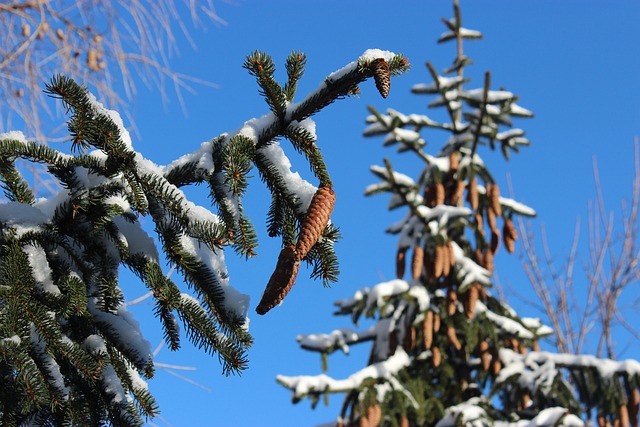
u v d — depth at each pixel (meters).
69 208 2.29
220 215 2.35
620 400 2.18
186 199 2.32
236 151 2.29
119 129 2.34
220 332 2.40
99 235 2.34
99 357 2.23
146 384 2.39
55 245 2.27
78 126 2.15
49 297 2.14
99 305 2.32
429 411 2.18
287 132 2.49
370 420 2.06
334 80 2.47
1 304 2.11
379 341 2.30
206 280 2.41
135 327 2.44
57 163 2.27
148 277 2.24
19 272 2.11
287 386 2.04
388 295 2.21
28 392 1.95
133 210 2.39
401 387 2.14
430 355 2.30
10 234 2.22
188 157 2.45
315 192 2.47
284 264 2.23
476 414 2.09
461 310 2.28
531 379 2.18
